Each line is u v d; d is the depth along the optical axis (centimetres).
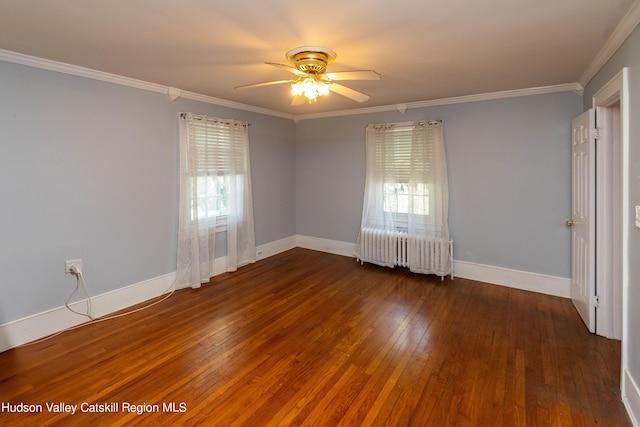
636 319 188
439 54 252
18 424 183
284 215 546
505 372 229
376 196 466
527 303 345
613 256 268
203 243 400
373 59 264
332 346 264
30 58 259
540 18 195
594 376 223
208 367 237
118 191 328
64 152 287
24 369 233
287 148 542
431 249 420
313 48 237
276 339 275
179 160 380
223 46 237
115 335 281
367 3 176
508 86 349
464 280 414
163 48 242
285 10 184
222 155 422
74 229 297
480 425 183
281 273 442
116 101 321
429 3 176
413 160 427
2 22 200
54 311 286
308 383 219
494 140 387
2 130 252
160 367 237
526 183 373
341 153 513
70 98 288
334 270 454
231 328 294
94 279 313
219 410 195
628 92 199
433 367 236
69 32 214
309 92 243
